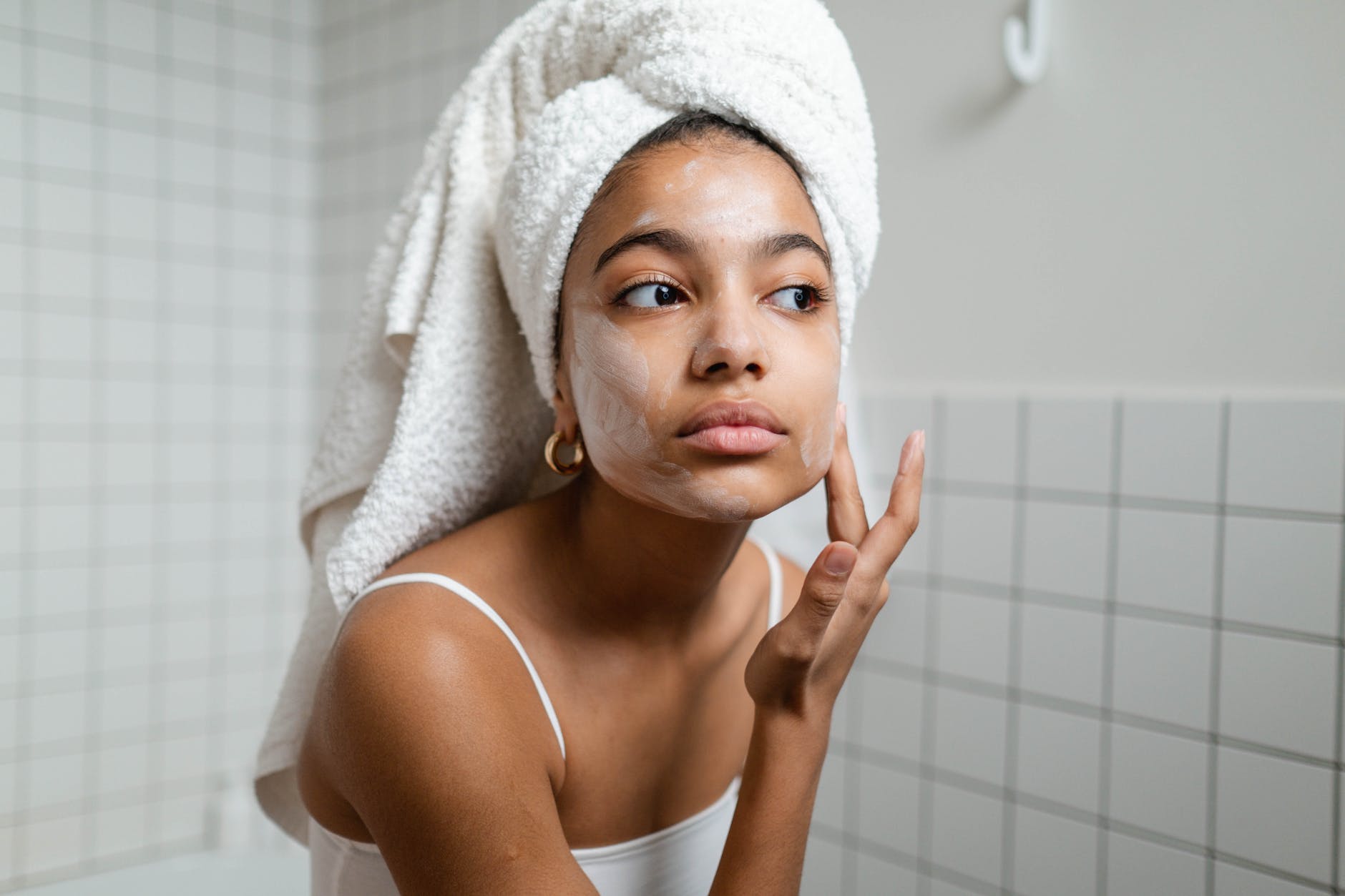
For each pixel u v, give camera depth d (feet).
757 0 1.81
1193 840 3.57
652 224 1.70
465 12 6.06
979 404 4.10
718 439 1.65
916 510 2.07
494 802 1.70
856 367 4.53
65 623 6.18
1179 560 3.59
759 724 1.90
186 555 6.66
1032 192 3.92
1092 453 3.79
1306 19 3.24
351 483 2.28
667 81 1.79
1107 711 3.78
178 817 6.61
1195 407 3.52
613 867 2.16
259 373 6.98
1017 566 4.01
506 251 2.01
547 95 2.10
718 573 2.12
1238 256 3.42
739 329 1.65
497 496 2.31
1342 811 3.24
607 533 2.01
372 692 1.72
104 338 6.28
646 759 2.19
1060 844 3.91
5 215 5.90
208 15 6.63
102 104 6.22
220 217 6.75
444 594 1.87
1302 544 3.30
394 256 2.31
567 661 2.04
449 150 2.22
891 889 4.43
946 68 4.14
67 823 6.18
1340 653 3.24
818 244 1.80
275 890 4.68
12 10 5.88
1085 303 3.80
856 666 4.56
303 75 7.09
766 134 1.80
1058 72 3.82
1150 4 3.58
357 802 1.79
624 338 1.71
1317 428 3.26
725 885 1.85
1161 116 3.57
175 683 6.63
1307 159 3.26
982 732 4.13
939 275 4.22
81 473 6.22
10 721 5.98
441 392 2.09
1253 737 3.43
